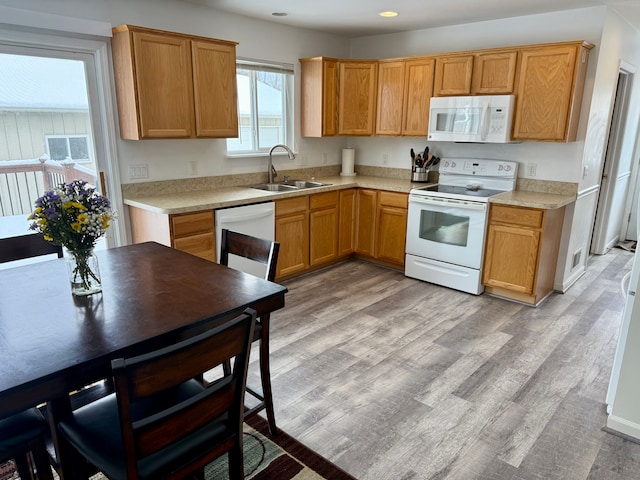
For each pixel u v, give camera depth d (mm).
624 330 2139
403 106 4273
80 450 1318
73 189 1544
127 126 3184
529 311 3502
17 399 1086
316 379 2531
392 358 2768
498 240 3631
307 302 3643
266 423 2148
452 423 2166
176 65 3178
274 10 3668
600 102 3783
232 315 1522
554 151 3771
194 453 1311
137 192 3461
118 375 1000
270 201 3689
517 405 2312
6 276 1845
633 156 5375
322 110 4387
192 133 3369
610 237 5270
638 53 4484
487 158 4160
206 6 3564
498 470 1870
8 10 2611
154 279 1813
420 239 4090
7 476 1799
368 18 3928
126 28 2904
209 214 3279
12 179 2887
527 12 3645
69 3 2881
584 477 1841
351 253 4812
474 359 2764
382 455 1949
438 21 4016
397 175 4875
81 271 1597
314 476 1825
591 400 2361
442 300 3713
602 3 3326
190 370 1129
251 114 4207
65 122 3039
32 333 1333
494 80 3662
